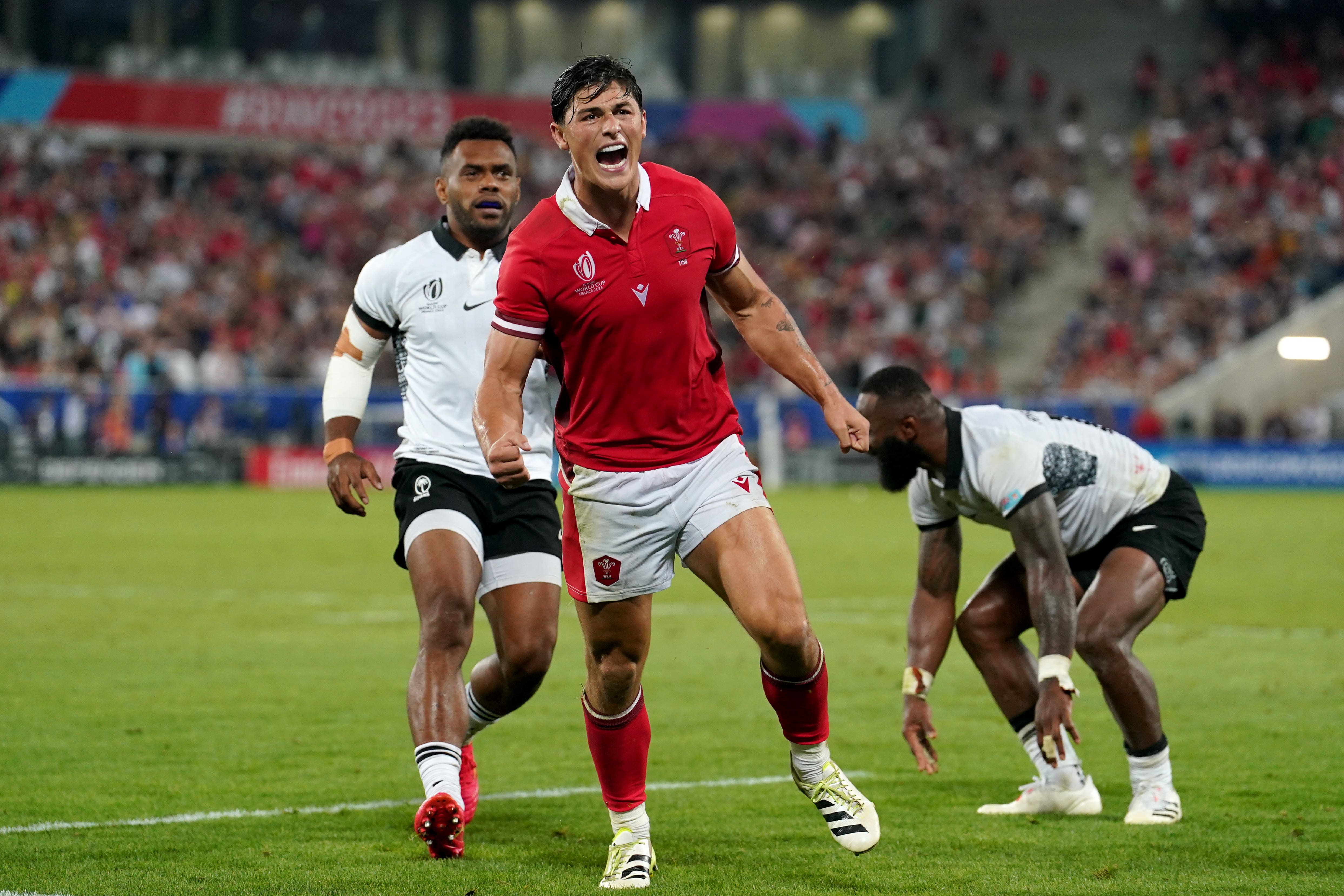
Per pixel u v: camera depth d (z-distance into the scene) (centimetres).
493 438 1462
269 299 11712
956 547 1956
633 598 1568
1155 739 1905
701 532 1535
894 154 14088
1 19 14088
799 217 13338
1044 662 1767
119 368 10494
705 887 1561
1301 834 1819
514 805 2016
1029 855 1720
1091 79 15050
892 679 3117
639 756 1614
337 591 4691
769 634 1490
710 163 14138
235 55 14550
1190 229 12781
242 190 13138
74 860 1683
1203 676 3159
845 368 11069
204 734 2483
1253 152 13538
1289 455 10769
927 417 1858
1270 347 11300
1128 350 11788
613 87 1448
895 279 12538
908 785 2153
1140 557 1927
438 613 1767
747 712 2744
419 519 1838
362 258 12781
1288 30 15050
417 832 1656
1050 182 13675
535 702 2841
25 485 9556
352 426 1950
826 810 1598
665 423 1530
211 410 9931
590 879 1598
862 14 15412
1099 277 12900
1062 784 1956
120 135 13675
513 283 1496
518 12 15088
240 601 4444
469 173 1911
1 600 4416
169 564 5453
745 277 1573
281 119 13912
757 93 15412
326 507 8338
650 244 1491
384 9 14850
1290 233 12494
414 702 1722
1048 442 1922
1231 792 2075
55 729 2516
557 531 1911
